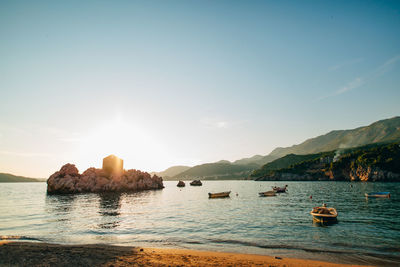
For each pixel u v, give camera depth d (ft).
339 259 57.16
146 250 64.34
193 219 118.73
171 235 84.84
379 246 67.51
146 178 479.82
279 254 61.57
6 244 71.46
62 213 145.59
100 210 160.04
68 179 350.64
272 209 153.79
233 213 138.41
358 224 98.02
